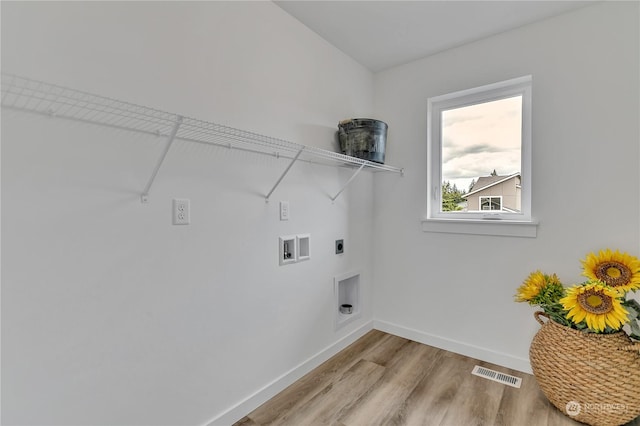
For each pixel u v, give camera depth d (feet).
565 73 6.02
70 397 3.43
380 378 6.29
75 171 3.43
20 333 3.12
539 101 6.31
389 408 5.35
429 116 7.89
